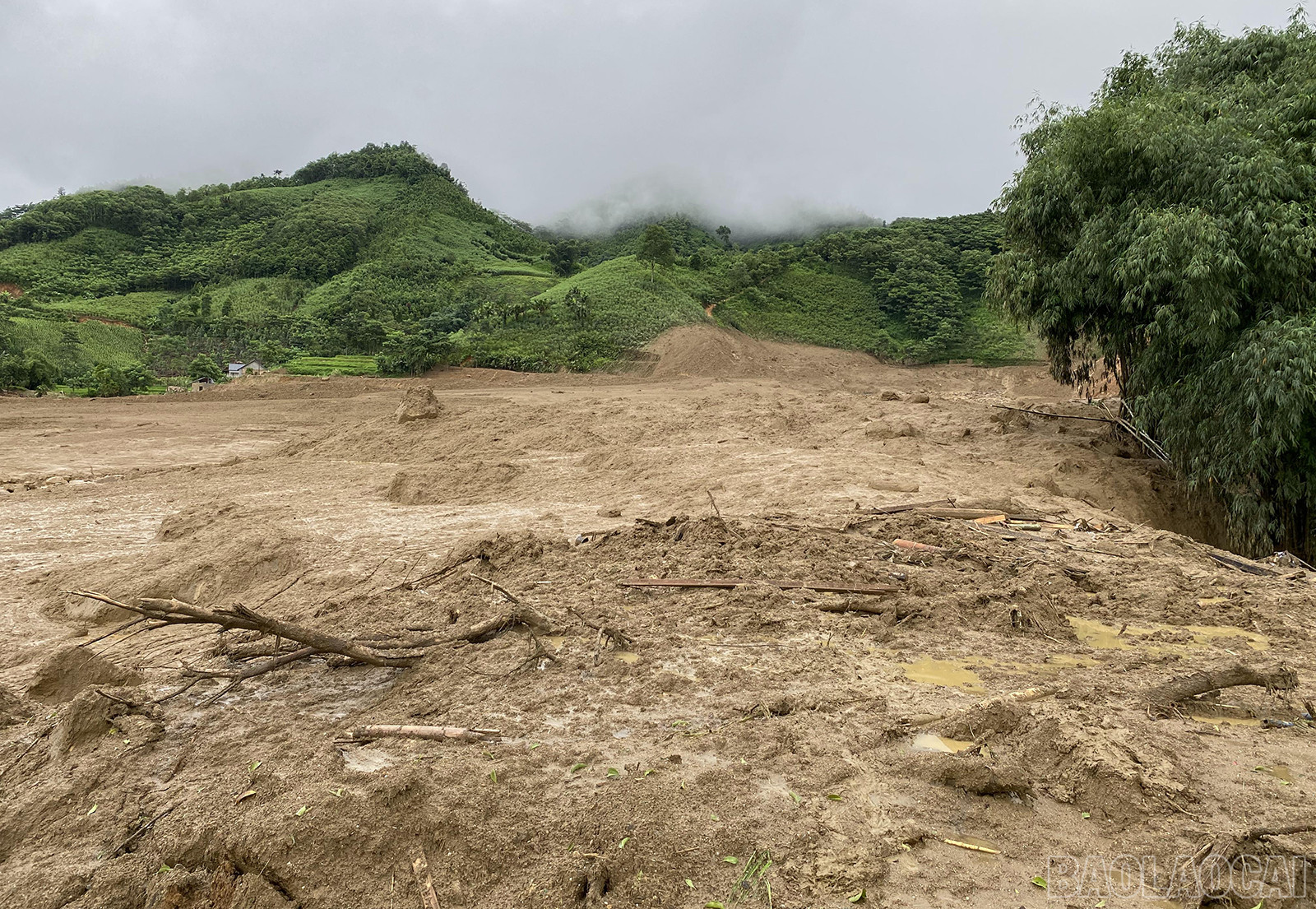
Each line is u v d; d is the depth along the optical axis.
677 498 13.23
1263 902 3.08
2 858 3.66
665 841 3.47
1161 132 15.26
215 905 3.29
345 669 5.85
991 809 3.80
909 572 7.86
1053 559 8.67
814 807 3.76
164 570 9.00
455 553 8.98
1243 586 7.91
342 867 3.40
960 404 26.56
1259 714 4.90
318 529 11.34
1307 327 12.68
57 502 14.55
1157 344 14.95
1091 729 4.35
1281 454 13.57
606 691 5.31
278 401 40.44
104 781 4.18
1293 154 14.55
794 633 6.44
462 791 3.83
